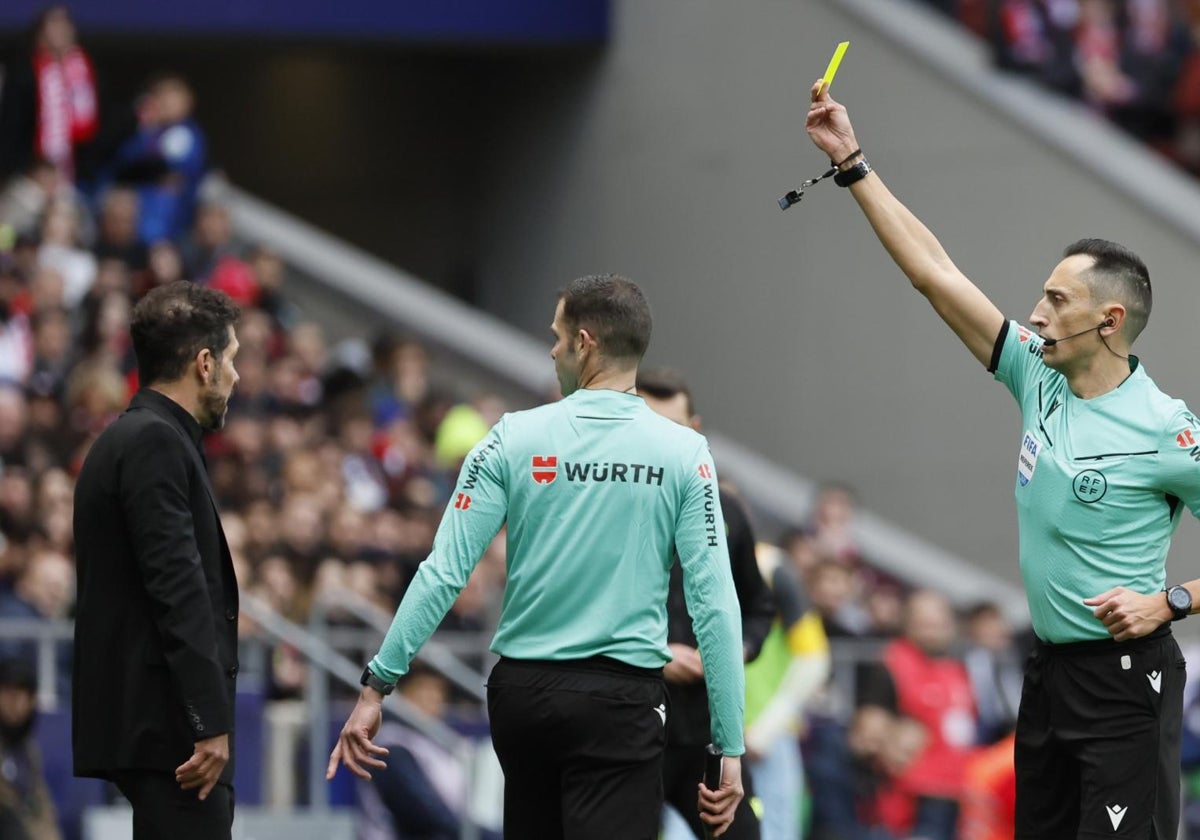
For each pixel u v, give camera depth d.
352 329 55.97
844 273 54.72
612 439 19.34
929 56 53.53
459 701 37.47
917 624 38.25
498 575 38.97
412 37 60.00
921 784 37.25
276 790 33.94
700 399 59.03
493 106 66.06
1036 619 19.97
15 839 29.14
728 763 19.22
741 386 57.78
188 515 19.27
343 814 33.47
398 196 69.12
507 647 19.36
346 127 70.31
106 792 32.62
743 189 57.47
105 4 57.56
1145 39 57.00
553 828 19.58
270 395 45.38
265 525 37.69
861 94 55.28
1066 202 50.72
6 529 34.91
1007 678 38.72
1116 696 19.45
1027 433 20.05
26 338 43.25
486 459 19.42
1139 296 19.59
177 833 19.30
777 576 28.17
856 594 43.03
